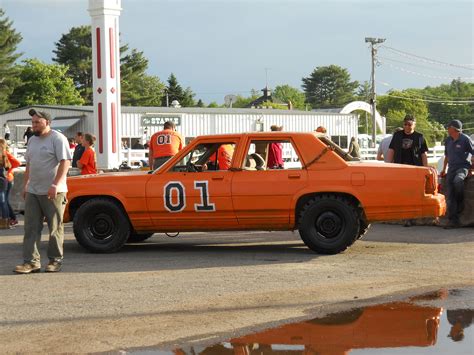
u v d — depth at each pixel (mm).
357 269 9188
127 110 43250
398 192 10188
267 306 7234
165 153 14078
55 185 9094
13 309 7277
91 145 14422
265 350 5672
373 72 61250
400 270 9086
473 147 12969
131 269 9461
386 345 5707
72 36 98750
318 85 181125
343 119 53875
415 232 12727
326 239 10281
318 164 10383
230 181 10500
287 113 51188
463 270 9055
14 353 5785
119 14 22969
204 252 10906
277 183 10383
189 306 7301
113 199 10891
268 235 12906
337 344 5770
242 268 9406
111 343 6008
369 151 41000
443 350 5539
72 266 9742
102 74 22766
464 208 13141
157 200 10656
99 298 7730
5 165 14633
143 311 7129
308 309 7047
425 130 105625
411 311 6848
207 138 10773
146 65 107312
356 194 10195
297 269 9258
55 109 47281
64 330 6461
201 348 5789
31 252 9234
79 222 10844
